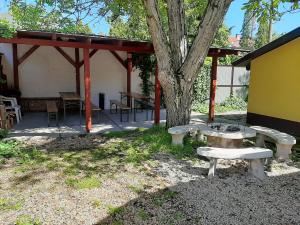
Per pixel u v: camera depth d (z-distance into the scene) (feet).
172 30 20.86
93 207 11.52
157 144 19.71
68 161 17.13
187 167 16.28
